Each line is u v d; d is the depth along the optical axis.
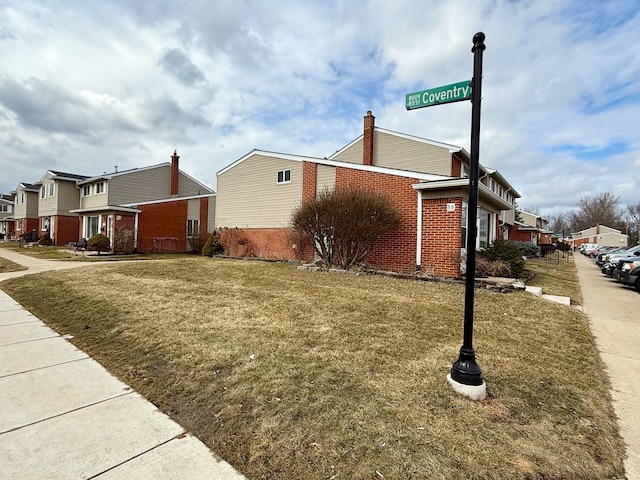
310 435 2.33
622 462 2.14
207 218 23.97
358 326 4.77
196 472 2.00
